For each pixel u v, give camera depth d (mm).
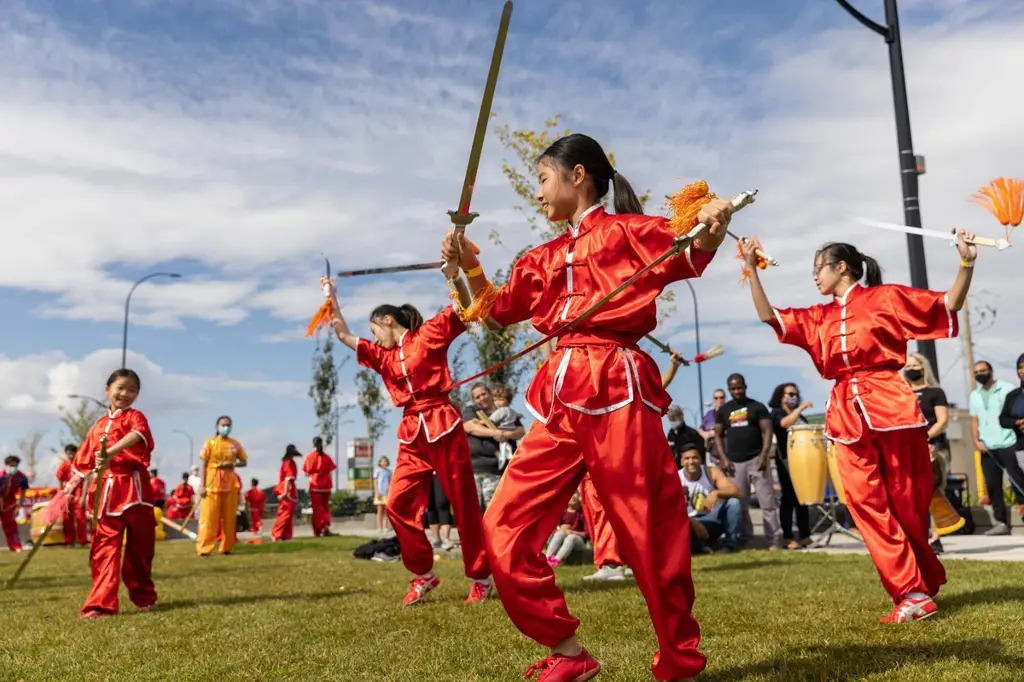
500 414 9977
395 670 3939
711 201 2979
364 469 32219
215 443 13688
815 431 9852
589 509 7090
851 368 5023
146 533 6395
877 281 5305
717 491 9953
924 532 4895
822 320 5141
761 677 3445
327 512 20453
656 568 3049
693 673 3072
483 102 2832
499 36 2646
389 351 6293
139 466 6438
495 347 21875
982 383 11305
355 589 7156
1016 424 9625
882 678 3383
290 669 4043
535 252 3488
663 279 3139
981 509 12031
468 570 6129
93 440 6465
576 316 3248
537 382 3320
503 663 3963
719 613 5047
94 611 6074
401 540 6148
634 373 3156
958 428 18125
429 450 6098
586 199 3463
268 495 36312
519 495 3234
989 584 5809
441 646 4406
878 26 12109
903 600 4695
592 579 7043
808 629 4484
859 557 8508
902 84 12117
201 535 13375
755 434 10656
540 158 3506
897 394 4918
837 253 5195
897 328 4930
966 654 3717
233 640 4801
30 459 46625
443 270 3668
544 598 3184
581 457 3238
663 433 3203
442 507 11852
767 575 6949
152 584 6492
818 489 9812
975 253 4496
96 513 6211
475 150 3008
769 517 10523
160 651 4613
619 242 3219
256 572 9320
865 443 4922
